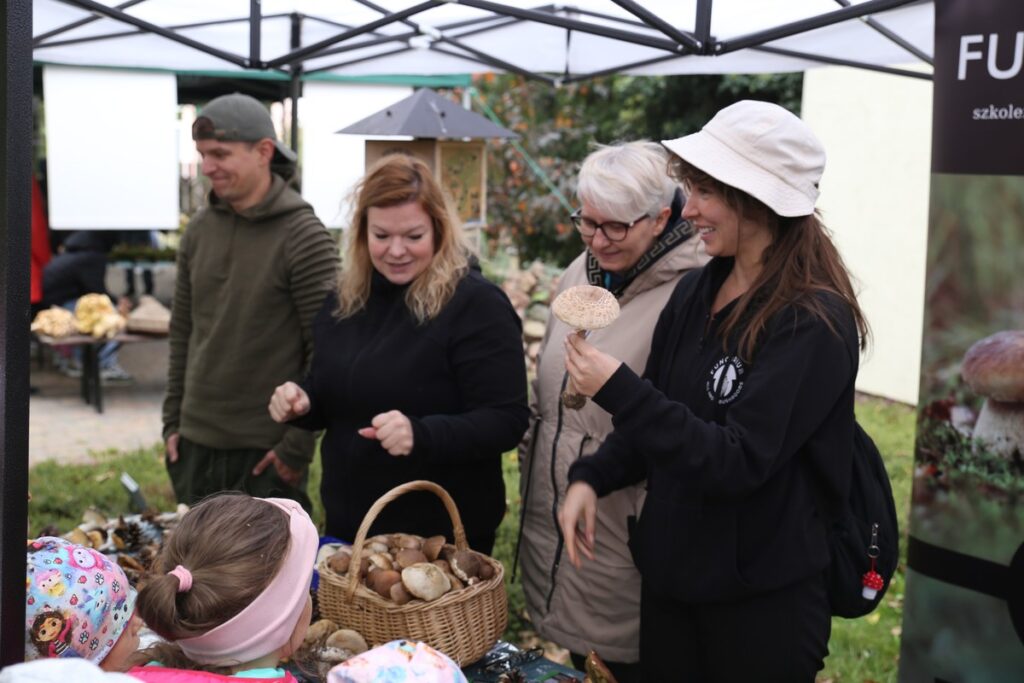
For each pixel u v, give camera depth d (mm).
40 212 8000
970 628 1812
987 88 1671
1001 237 1689
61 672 1041
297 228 3236
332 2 3471
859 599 2006
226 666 1481
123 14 3309
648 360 2230
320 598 2123
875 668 3695
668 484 2031
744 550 1917
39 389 8141
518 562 2764
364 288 2570
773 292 1851
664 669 2131
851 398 1898
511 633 3875
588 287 1918
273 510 1562
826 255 1890
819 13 2824
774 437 1784
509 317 2498
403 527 2496
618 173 2273
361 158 6188
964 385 1762
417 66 4492
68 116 5938
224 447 3328
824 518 1949
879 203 8156
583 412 2457
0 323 1249
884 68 3664
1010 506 1741
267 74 5688
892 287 8102
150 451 6371
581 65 4094
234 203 3254
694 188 1913
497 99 11422
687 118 12031
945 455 1805
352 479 2543
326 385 2586
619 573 2414
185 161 11766
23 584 1317
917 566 1867
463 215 4016
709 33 2666
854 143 8352
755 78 11258
